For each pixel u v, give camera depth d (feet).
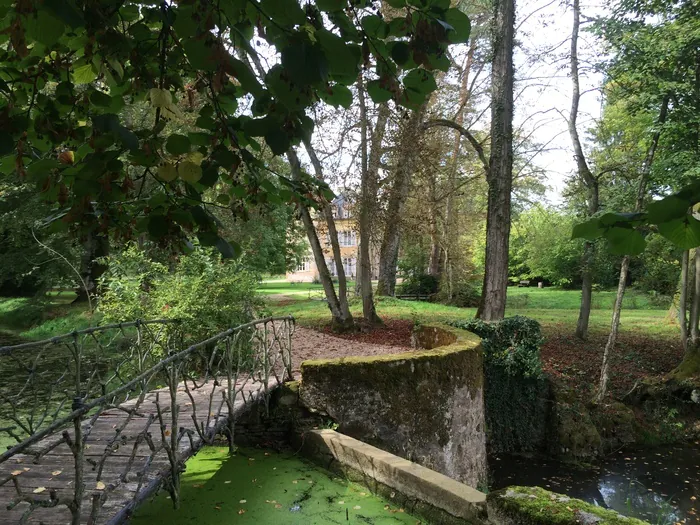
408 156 41.65
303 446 18.54
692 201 3.44
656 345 50.16
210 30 5.46
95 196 6.63
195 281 25.50
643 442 37.24
